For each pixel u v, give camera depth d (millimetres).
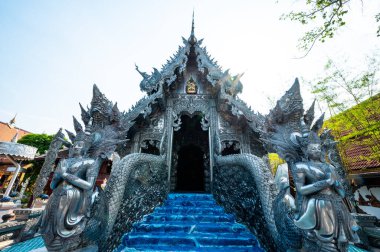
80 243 3203
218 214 6148
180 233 4969
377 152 7574
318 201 2762
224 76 8406
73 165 3400
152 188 6531
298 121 3850
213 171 8312
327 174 2879
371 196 8836
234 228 5062
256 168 4672
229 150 11406
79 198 3205
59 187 3223
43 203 8820
